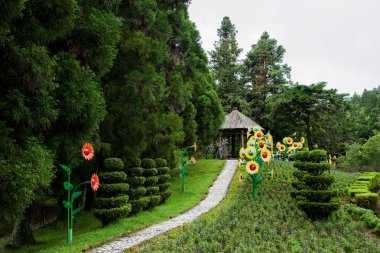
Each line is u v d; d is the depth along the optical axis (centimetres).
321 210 1338
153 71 1484
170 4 1919
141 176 1594
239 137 4222
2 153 807
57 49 1095
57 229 1505
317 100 3734
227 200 1739
